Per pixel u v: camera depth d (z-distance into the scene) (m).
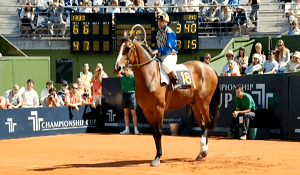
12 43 27.00
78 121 20.55
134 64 11.61
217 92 13.39
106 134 20.02
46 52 27.11
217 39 26.28
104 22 26.12
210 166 11.43
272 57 20.78
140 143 16.48
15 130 18.45
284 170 10.78
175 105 12.60
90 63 26.86
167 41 12.10
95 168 11.45
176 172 10.70
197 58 26.42
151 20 25.45
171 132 19.31
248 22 26.80
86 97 21.30
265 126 17.58
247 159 12.48
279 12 26.23
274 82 17.31
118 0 28.83
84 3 27.86
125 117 20.09
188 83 12.41
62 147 15.66
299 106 16.61
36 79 24.50
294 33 24.53
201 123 12.88
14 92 19.80
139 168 11.32
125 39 11.47
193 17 25.58
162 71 11.99
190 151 14.30
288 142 16.22
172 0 28.30
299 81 16.61
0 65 23.42
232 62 20.59
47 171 11.12
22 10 27.70
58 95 20.89
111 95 20.92
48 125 19.53
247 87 17.97
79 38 26.33
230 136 17.70
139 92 11.85
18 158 13.37
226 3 27.77
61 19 27.25
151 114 11.98
